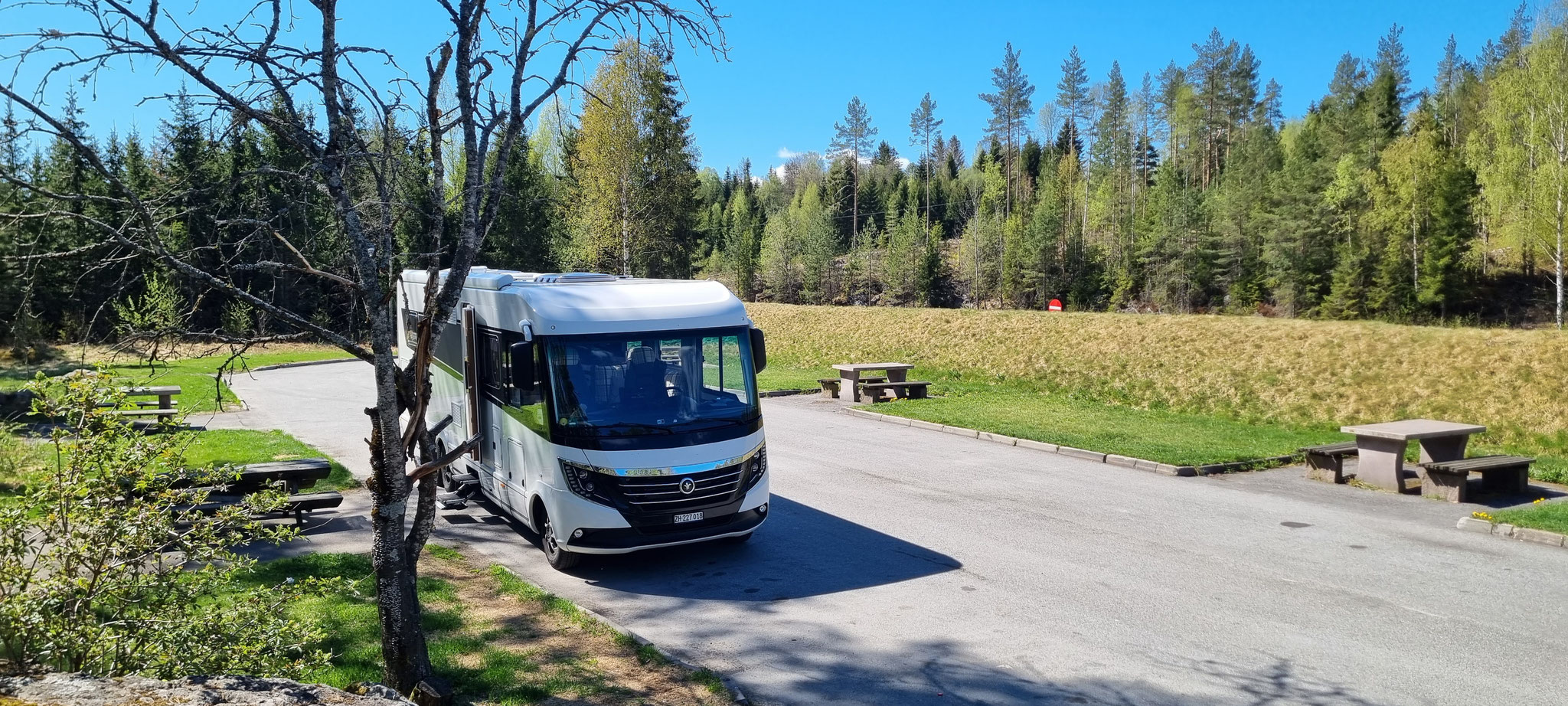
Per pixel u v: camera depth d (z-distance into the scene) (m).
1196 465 14.77
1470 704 6.32
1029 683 6.73
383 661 6.43
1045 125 109.12
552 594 8.52
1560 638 7.57
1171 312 64.00
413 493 13.56
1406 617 8.09
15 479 11.37
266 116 5.17
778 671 7.00
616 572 9.68
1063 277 70.69
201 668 4.92
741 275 82.75
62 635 4.66
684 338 9.90
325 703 4.19
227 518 5.57
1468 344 20.08
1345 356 21.45
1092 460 15.89
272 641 5.25
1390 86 62.53
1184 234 63.28
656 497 9.23
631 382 9.62
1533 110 44.97
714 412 9.82
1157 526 11.39
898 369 24.41
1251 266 61.81
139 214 4.76
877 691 6.62
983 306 75.31
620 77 40.22
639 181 44.34
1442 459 13.96
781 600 8.73
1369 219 53.66
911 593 8.86
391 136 5.56
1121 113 87.62
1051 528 11.29
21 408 17.09
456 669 6.62
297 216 5.94
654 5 6.17
